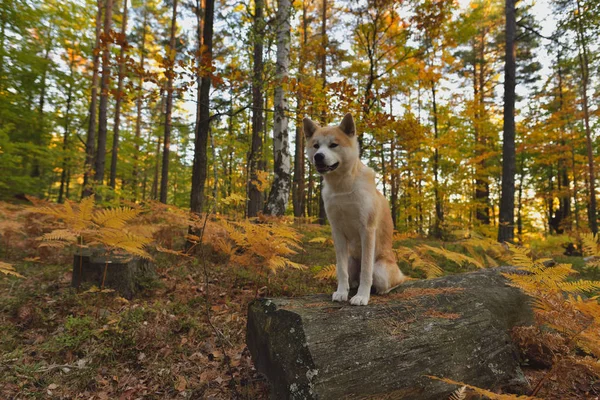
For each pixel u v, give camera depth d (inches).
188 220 227.8
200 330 147.5
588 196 665.6
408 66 395.5
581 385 101.9
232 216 252.5
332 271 166.7
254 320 116.3
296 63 366.0
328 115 252.1
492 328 108.1
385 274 130.7
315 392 79.3
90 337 136.7
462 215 579.5
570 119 585.0
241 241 157.2
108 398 109.0
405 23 343.3
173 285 195.8
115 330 138.9
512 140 407.2
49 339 136.9
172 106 761.6
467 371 95.8
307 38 628.1
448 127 578.2
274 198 316.5
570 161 634.8
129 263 182.2
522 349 116.3
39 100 572.4
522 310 131.4
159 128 761.0
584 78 511.5
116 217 164.4
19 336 139.3
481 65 776.9
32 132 557.0
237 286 198.4
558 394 99.7
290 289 190.5
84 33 612.7
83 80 637.3
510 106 410.9
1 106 481.4
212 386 113.2
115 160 659.4
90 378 116.7
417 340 94.6
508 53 416.5
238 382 114.7
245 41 274.1
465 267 269.9
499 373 100.9
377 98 262.2
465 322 105.0
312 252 302.8
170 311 162.7
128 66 201.0
